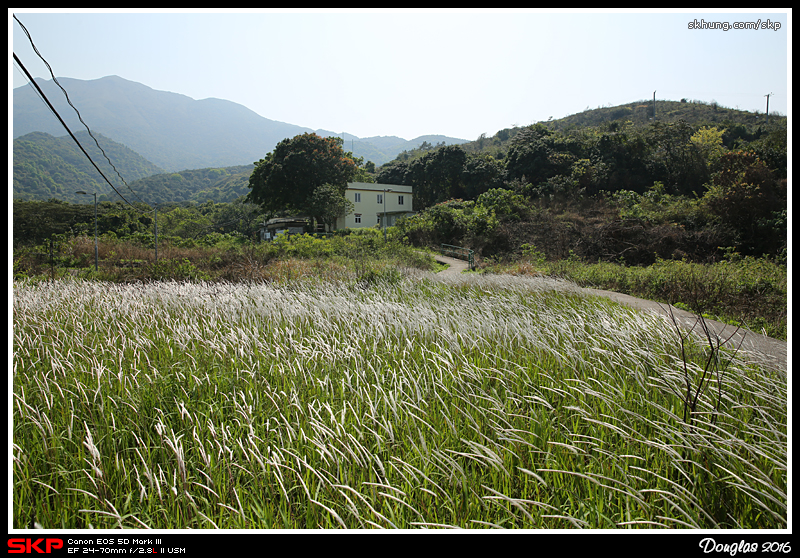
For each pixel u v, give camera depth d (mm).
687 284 10688
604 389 3619
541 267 16547
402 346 4926
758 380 4023
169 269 13172
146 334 5340
